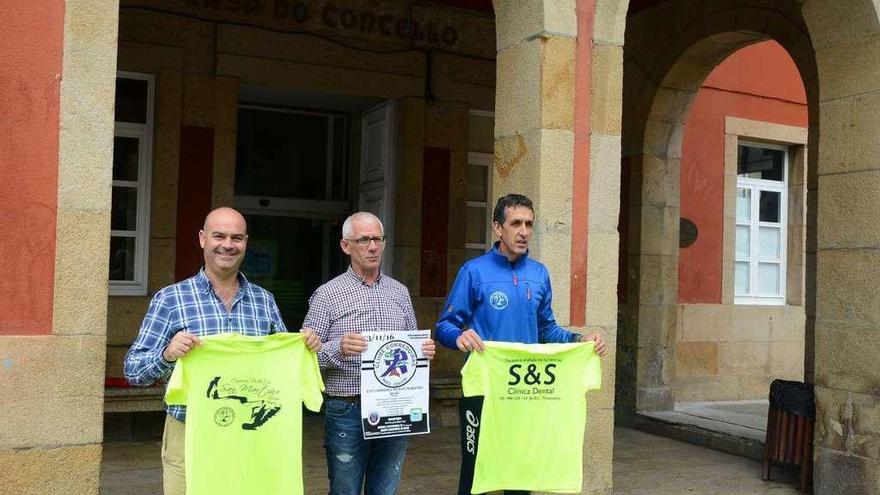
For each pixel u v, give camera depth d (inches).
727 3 317.7
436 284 349.4
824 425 229.3
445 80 350.9
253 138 360.8
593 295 197.2
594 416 196.9
